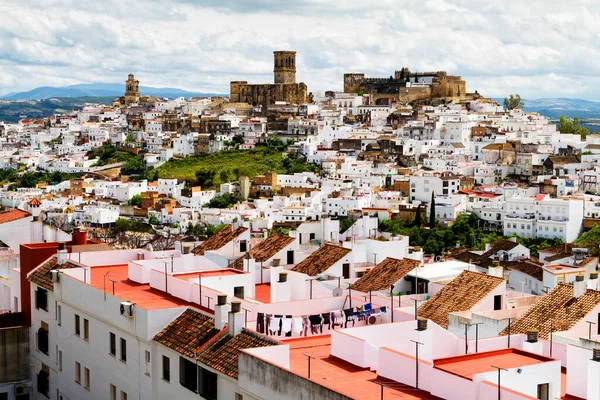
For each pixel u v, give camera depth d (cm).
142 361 8288
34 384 10700
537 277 16988
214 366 7100
